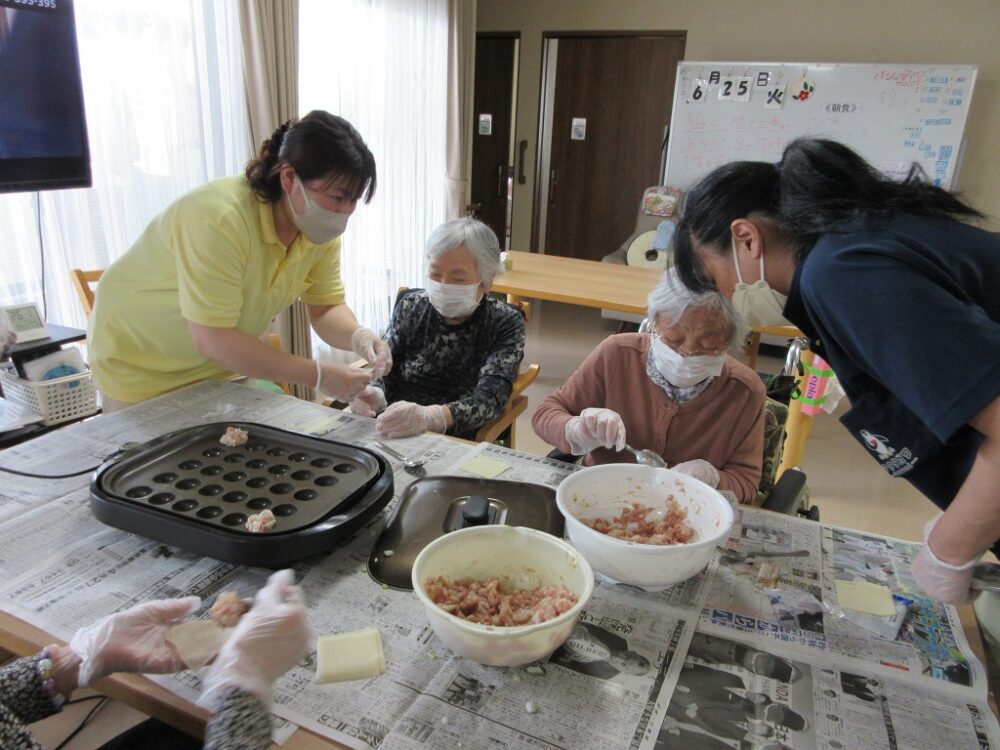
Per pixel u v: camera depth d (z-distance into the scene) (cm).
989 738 76
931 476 93
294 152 137
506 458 136
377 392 170
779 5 495
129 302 152
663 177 562
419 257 452
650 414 154
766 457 167
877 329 75
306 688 79
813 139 91
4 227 213
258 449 123
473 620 87
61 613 88
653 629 91
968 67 437
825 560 109
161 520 98
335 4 335
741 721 77
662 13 525
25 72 183
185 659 77
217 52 275
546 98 579
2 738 69
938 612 97
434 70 435
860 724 77
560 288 320
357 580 98
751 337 304
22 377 179
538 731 74
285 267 158
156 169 256
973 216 87
